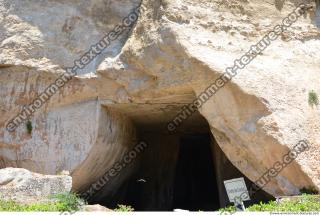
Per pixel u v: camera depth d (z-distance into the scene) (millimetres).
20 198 12836
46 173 17562
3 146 17969
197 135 23188
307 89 15242
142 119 20281
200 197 26094
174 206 25594
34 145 17719
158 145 23250
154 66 16188
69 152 17469
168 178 23047
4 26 18141
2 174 13352
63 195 12578
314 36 16719
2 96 17922
